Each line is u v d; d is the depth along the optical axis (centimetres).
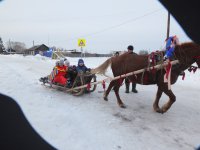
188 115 719
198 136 575
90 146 498
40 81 988
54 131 548
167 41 673
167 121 662
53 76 905
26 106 698
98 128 587
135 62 731
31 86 962
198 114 732
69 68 892
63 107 721
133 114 707
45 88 941
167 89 688
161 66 667
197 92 1027
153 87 1103
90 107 745
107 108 749
